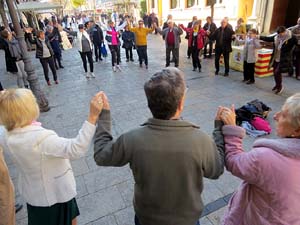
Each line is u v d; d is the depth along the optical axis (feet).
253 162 3.97
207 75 26.45
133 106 19.17
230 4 43.65
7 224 5.98
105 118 4.85
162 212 4.18
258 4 37.81
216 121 4.94
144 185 4.13
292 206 3.88
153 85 3.91
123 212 9.22
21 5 48.70
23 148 5.22
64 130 16.15
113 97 21.34
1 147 5.52
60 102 21.09
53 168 5.66
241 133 4.57
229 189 10.08
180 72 4.16
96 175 11.36
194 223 4.28
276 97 19.57
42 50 24.50
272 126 14.85
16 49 26.48
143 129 4.10
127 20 35.12
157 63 33.47
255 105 15.60
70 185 6.11
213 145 4.14
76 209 6.73
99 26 36.06
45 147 5.20
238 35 29.35
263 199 4.23
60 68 33.42
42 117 18.29
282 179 3.78
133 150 4.00
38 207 6.01
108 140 4.56
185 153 3.83
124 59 37.09
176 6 63.36
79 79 27.61
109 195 10.12
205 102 19.19
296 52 22.79
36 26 63.67
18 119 5.12
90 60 27.12
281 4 36.40
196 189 4.16
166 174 3.93
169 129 3.91
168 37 28.58
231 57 28.22
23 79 23.56
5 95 5.13
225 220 5.27
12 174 11.68
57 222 6.22
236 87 22.33
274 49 19.72
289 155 3.77
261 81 23.59
